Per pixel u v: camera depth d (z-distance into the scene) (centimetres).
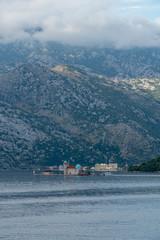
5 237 19488
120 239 19188
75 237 19525
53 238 19350
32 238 19350
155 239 19162
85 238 19362
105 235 19875
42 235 19888
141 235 19875
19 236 19700
